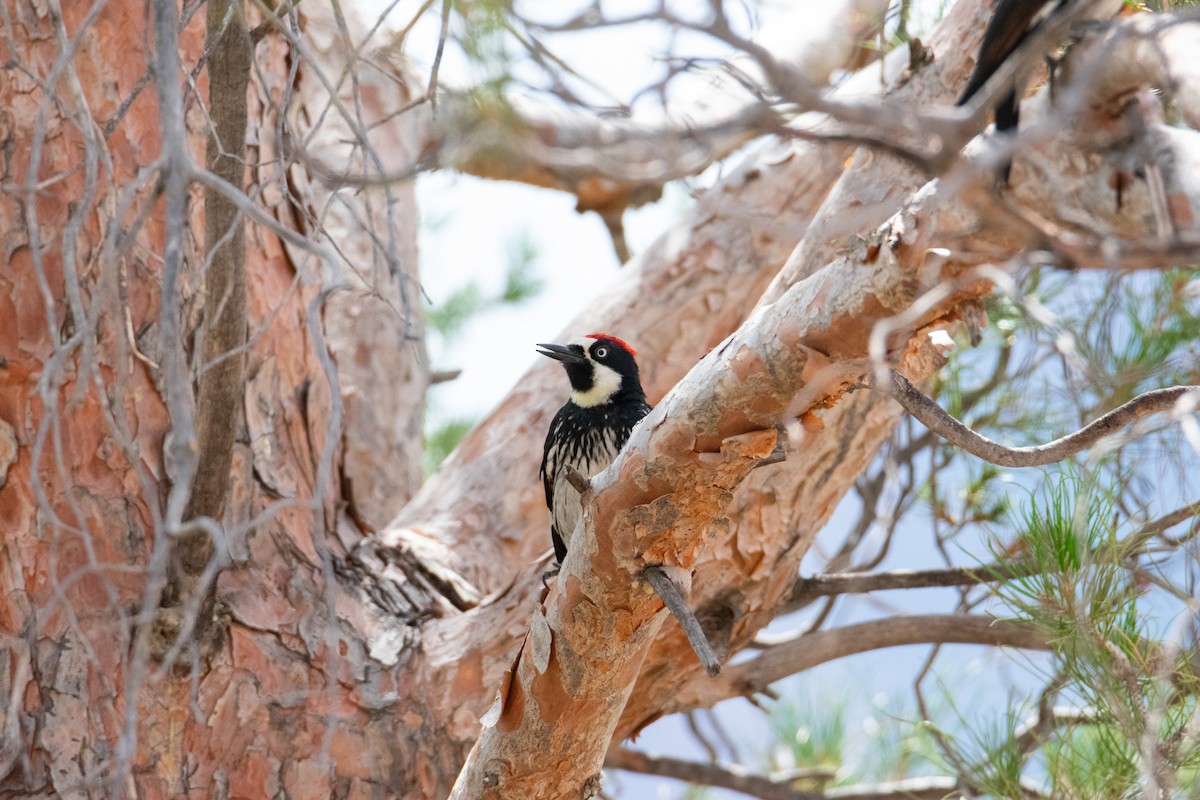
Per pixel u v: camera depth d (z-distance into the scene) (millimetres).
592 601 5609
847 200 6512
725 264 8570
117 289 6570
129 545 6684
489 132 3100
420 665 7344
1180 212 3840
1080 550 5266
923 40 7188
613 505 5379
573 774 6172
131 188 4008
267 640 7020
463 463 8742
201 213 7145
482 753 6148
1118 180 3934
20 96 6922
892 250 4383
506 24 3242
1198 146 3910
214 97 5160
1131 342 6594
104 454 6770
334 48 8617
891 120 3098
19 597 6590
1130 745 5438
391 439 8781
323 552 4258
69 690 6504
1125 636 5227
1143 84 3812
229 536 3852
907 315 3660
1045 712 6824
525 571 7535
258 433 7566
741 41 3012
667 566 5523
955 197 3938
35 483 4062
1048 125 3148
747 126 3057
